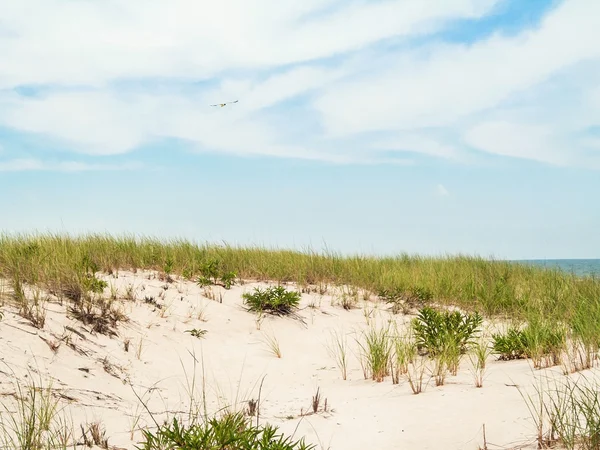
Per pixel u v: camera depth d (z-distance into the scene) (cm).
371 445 397
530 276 1244
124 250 1038
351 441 408
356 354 755
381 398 516
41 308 626
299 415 480
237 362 697
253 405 494
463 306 1024
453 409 452
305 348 776
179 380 598
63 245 906
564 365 544
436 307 993
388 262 1370
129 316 729
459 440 385
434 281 1120
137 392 535
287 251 1305
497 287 1055
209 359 689
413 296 1034
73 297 698
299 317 888
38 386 463
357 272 1185
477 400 468
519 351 655
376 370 615
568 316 795
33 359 509
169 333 727
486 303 999
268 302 888
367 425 439
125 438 402
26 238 955
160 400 526
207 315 823
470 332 712
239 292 955
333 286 1098
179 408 505
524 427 389
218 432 359
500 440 374
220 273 1002
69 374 515
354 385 595
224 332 786
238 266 1109
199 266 1015
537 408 420
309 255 1291
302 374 672
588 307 789
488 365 621
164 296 841
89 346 595
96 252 963
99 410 461
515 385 499
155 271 971
